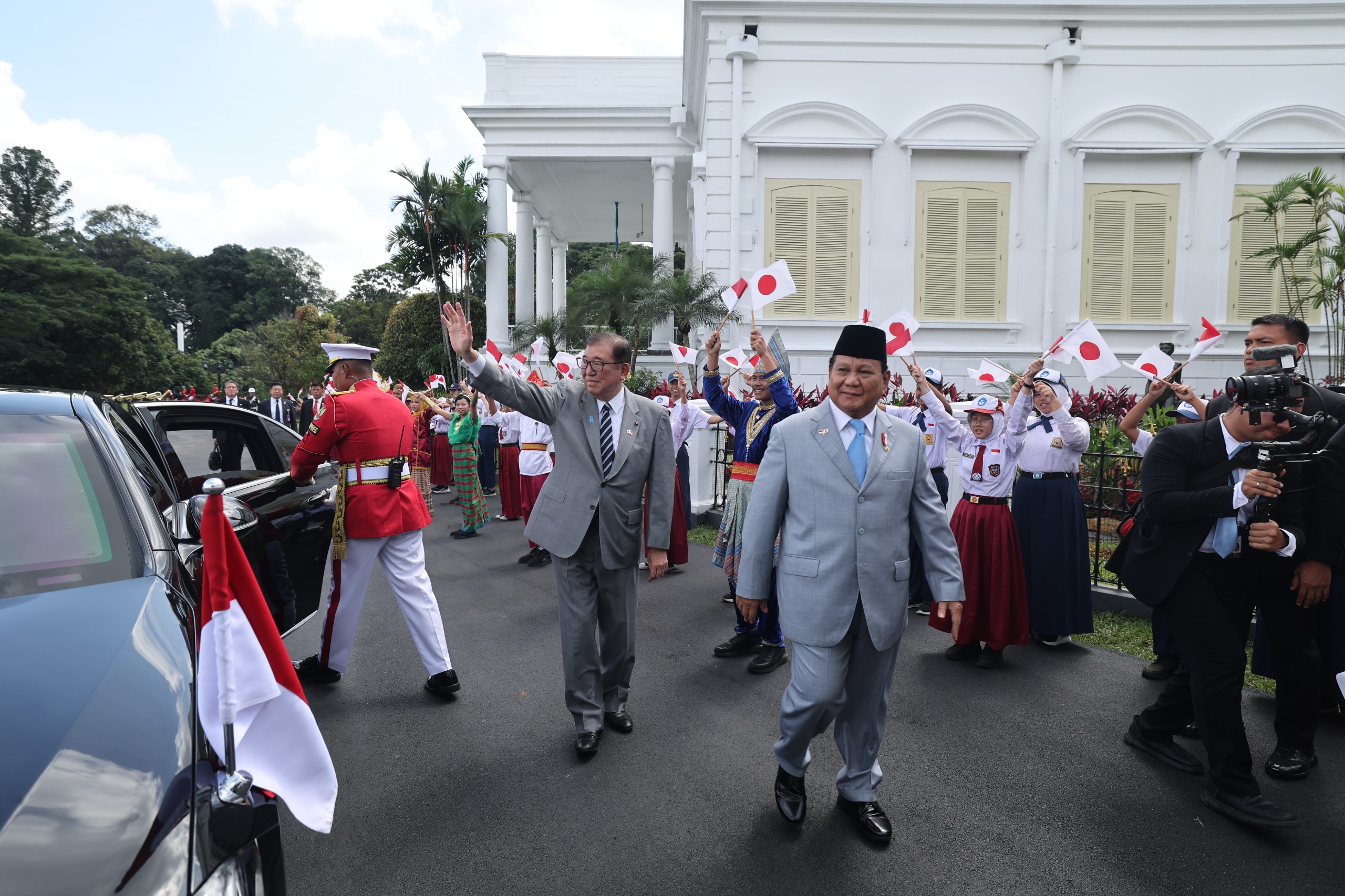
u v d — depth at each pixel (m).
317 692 4.27
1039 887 2.54
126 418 2.98
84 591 2.01
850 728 2.87
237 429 4.99
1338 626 3.73
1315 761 3.35
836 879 2.58
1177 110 12.36
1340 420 3.16
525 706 4.06
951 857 2.70
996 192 12.66
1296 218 12.39
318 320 43.16
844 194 12.69
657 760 3.45
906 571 2.77
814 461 2.77
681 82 18.22
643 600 6.15
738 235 12.65
